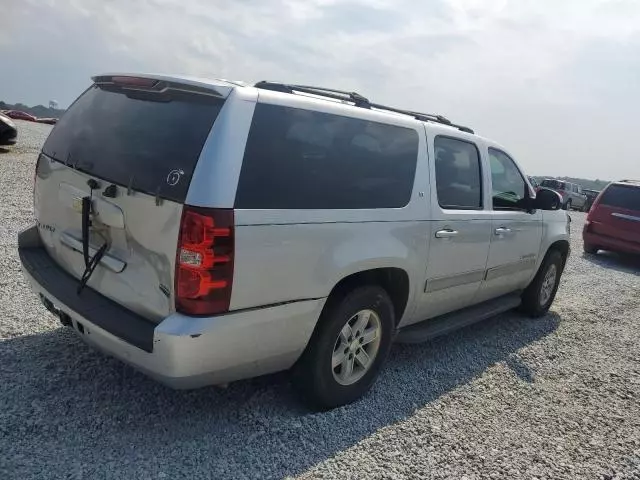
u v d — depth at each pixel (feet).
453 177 14.10
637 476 10.59
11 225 22.58
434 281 13.50
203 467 9.09
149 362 8.73
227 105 9.05
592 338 19.02
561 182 106.22
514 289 18.70
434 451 10.54
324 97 11.65
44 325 13.60
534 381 14.62
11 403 10.11
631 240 36.70
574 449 11.32
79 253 10.66
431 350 15.96
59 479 8.32
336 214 10.44
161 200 8.80
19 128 74.59
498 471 10.16
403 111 13.89
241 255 8.85
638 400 14.12
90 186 10.07
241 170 8.95
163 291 8.92
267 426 10.54
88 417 10.04
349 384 11.72
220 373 9.29
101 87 11.50
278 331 9.75
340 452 10.07
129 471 8.73
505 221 16.16
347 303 11.00
